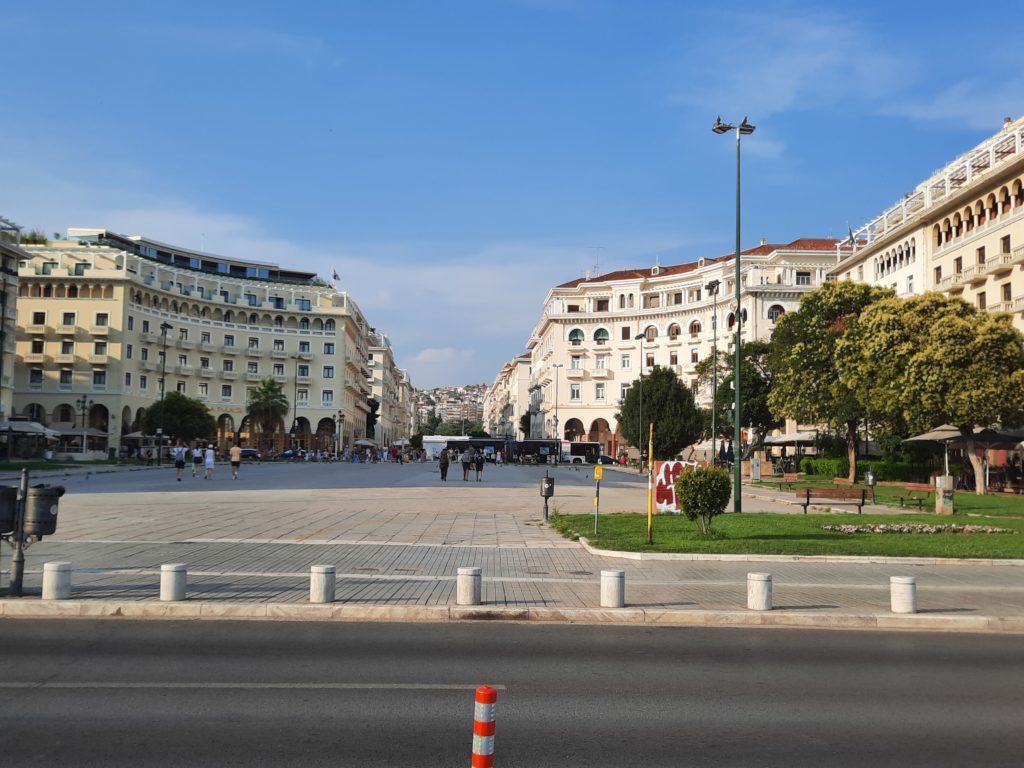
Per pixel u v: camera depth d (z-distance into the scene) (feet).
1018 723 19.71
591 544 52.31
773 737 18.37
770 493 126.11
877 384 133.18
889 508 91.56
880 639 30.01
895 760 17.02
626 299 327.06
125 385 268.62
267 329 327.47
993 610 34.42
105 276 265.13
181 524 61.21
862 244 257.34
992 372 119.65
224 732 17.90
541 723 19.02
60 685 21.43
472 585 33.01
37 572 38.27
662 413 226.79
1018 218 149.89
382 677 22.75
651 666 24.85
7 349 205.77
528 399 475.31
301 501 87.25
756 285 262.67
